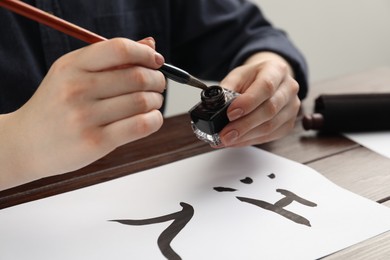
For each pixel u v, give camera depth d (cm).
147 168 82
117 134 66
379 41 199
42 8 100
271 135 84
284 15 177
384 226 67
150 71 67
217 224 69
